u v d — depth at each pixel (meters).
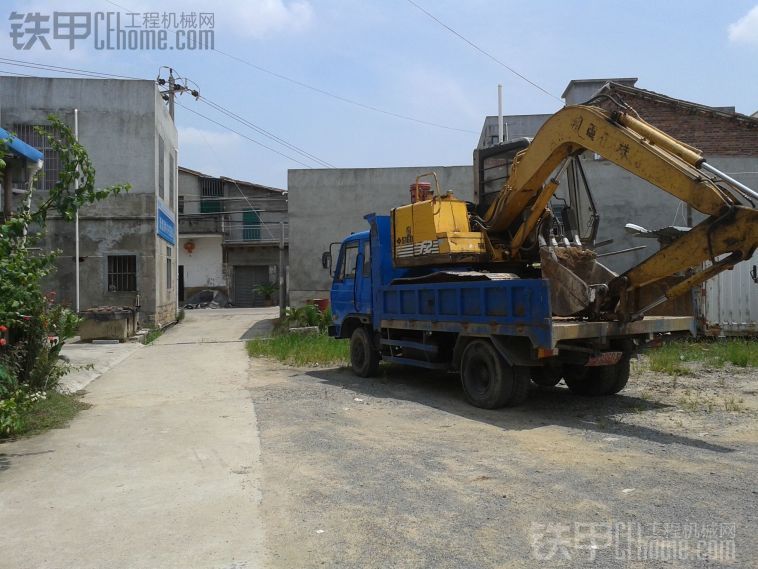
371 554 4.08
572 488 5.21
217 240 38.81
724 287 15.83
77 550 4.23
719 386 9.71
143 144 21.36
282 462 6.19
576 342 8.10
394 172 23.00
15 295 7.16
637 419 7.70
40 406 8.62
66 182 7.48
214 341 19.25
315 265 23.00
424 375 11.84
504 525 4.49
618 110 8.12
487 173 11.31
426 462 6.09
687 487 5.16
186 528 4.57
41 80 20.73
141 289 21.30
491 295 8.38
